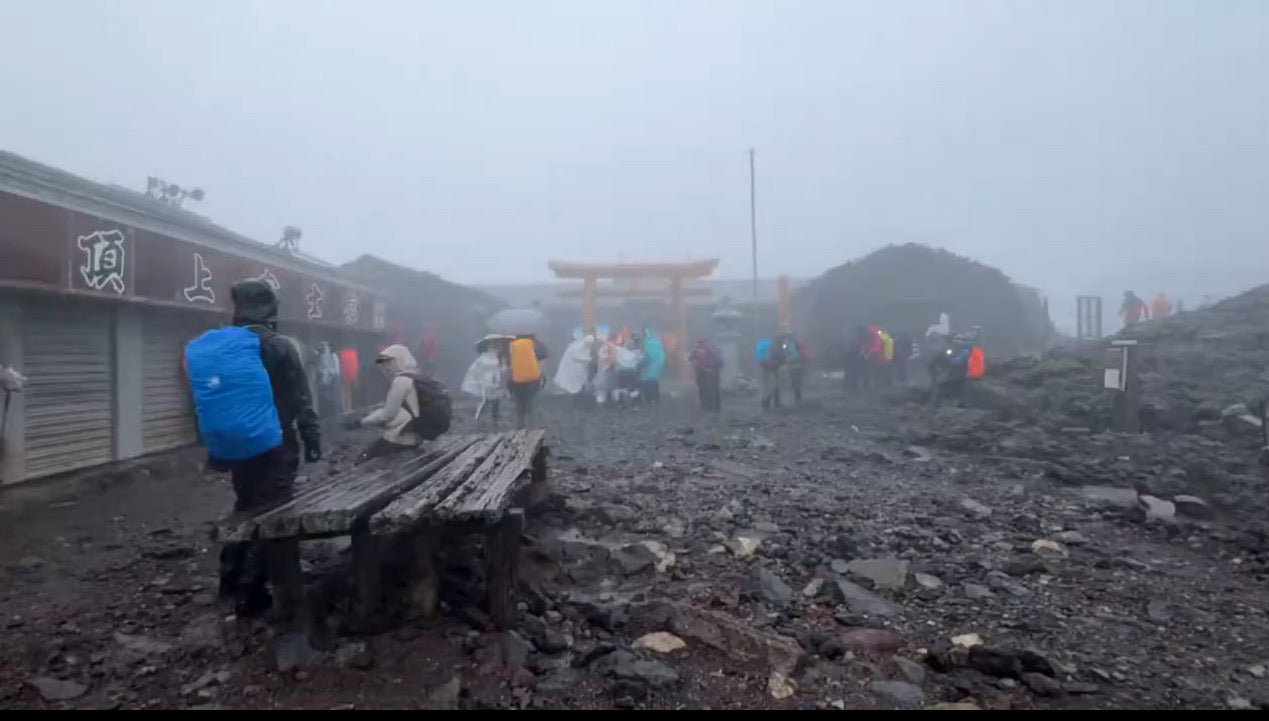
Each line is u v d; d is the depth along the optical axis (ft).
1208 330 68.69
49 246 32.53
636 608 17.84
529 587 18.67
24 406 33.40
